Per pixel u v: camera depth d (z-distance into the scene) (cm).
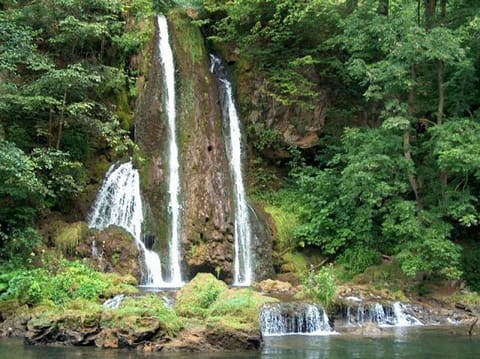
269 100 2862
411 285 2314
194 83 2752
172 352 1340
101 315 1469
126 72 2648
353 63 2448
